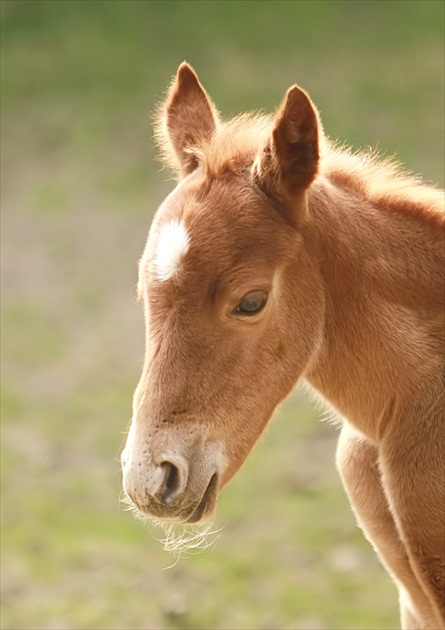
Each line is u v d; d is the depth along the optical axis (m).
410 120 24.73
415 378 6.76
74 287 21.19
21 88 27.88
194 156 6.95
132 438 6.13
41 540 13.82
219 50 28.16
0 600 12.56
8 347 19.23
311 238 6.60
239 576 12.93
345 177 7.11
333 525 13.93
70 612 12.27
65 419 16.92
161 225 6.32
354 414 6.98
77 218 23.39
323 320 6.72
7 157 25.72
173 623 12.02
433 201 7.11
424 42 28.14
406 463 6.70
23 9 30.75
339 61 27.39
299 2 29.94
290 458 15.62
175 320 6.15
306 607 12.25
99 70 28.11
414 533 6.67
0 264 22.11
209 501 6.27
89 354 18.95
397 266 6.84
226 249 6.20
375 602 12.29
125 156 25.27
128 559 13.38
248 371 6.29
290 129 6.29
